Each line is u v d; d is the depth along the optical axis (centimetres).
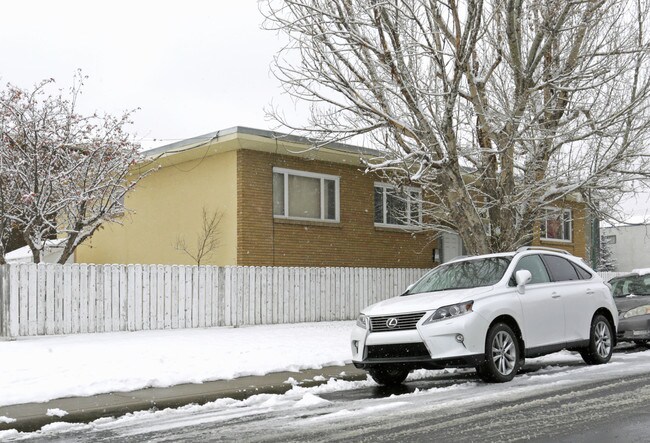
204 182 1880
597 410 736
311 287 1752
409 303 941
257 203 1797
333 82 1359
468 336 898
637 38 1434
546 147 1465
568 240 2780
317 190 1944
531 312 998
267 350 1205
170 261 1969
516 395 845
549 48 1417
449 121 1303
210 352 1170
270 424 728
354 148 1867
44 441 679
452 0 1248
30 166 1591
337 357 1159
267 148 1789
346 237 1998
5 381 923
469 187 1689
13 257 2328
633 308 1345
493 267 1037
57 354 1116
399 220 2122
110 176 1766
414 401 832
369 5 1290
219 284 1573
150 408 824
